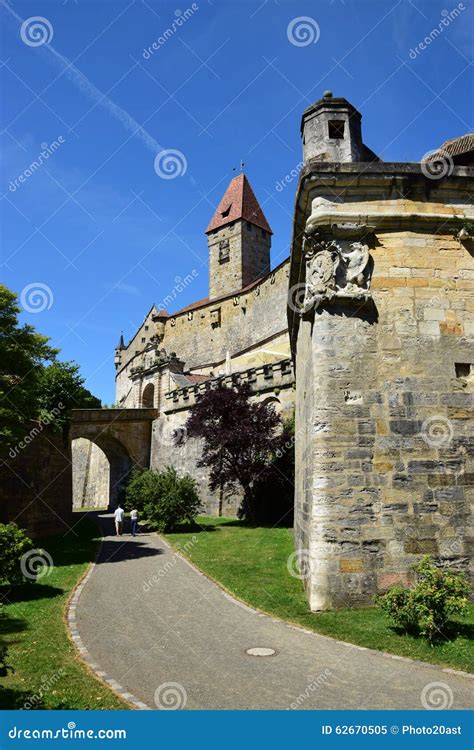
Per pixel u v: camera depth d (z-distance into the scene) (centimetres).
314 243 1063
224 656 760
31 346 1827
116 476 4616
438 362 1026
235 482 2981
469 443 998
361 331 1032
